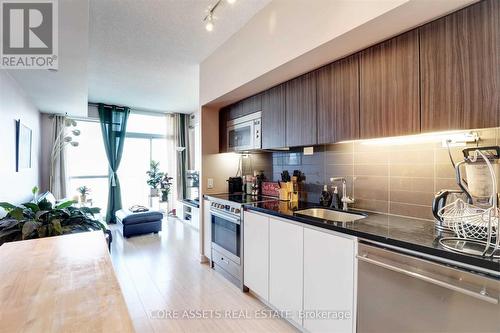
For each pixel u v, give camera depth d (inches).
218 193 133.6
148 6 81.3
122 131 223.6
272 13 80.1
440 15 51.4
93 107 213.0
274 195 114.6
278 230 80.1
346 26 58.1
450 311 43.3
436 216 55.6
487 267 38.6
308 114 82.4
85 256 47.4
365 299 55.4
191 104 214.4
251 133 109.3
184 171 251.9
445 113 51.1
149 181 231.6
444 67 51.4
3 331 25.8
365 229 57.8
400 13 50.7
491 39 45.5
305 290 70.1
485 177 49.3
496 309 38.7
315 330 67.0
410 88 56.7
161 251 144.4
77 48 85.7
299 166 106.4
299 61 74.1
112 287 35.7
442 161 63.0
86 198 197.0
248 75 91.4
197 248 150.1
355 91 68.4
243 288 97.1
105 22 90.1
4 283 36.5
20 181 129.0
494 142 54.2
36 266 42.7
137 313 83.6
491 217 43.8
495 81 44.9
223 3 80.4
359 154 82.8
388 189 74.9
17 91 121.3
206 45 109.0
